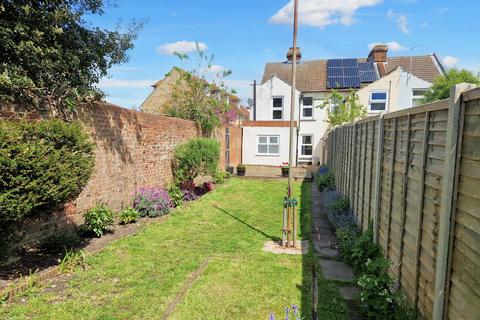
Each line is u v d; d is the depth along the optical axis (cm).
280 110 2038
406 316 308
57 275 429
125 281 418
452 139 230
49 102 516
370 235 489
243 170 1666
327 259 514
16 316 328
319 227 708
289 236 573
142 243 572
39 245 508
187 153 1023
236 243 582
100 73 691
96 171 654
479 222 197
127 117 774
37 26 526
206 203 955
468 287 208
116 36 681
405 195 345
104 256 502
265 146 1992
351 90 1744
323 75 2078
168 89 2189
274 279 432
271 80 2023
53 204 410
